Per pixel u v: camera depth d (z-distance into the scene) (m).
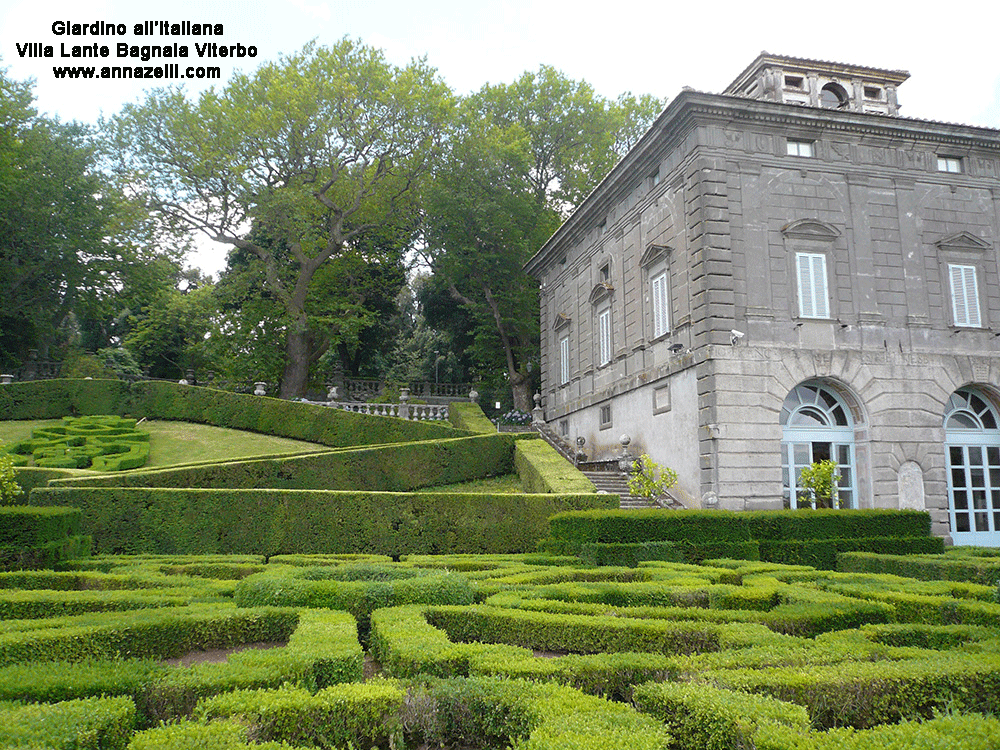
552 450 26.72
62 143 39.50
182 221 38.69
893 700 4.75
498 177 39.94
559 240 34.88
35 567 12.55
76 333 52.69
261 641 7.08
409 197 41.97
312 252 41.84
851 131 23.86
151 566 12.28
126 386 33.34
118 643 6.12
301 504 17.14
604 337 29.89
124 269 41.44
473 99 43.88
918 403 22.91
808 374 22.06
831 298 22.73
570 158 44.72
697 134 22.61
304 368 39.47
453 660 5.46
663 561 13.63
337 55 36.91
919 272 23.81
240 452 28.56
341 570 9.31
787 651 5.66
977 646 5.93
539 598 8.55
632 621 6.78
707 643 6.50
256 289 40.22
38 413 32.59
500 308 42.78
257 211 35.78
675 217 24.02
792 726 3.86
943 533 22.34
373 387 47.56
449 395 47.72
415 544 17.55
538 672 5.05
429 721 4.59
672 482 20.88
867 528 16.88
